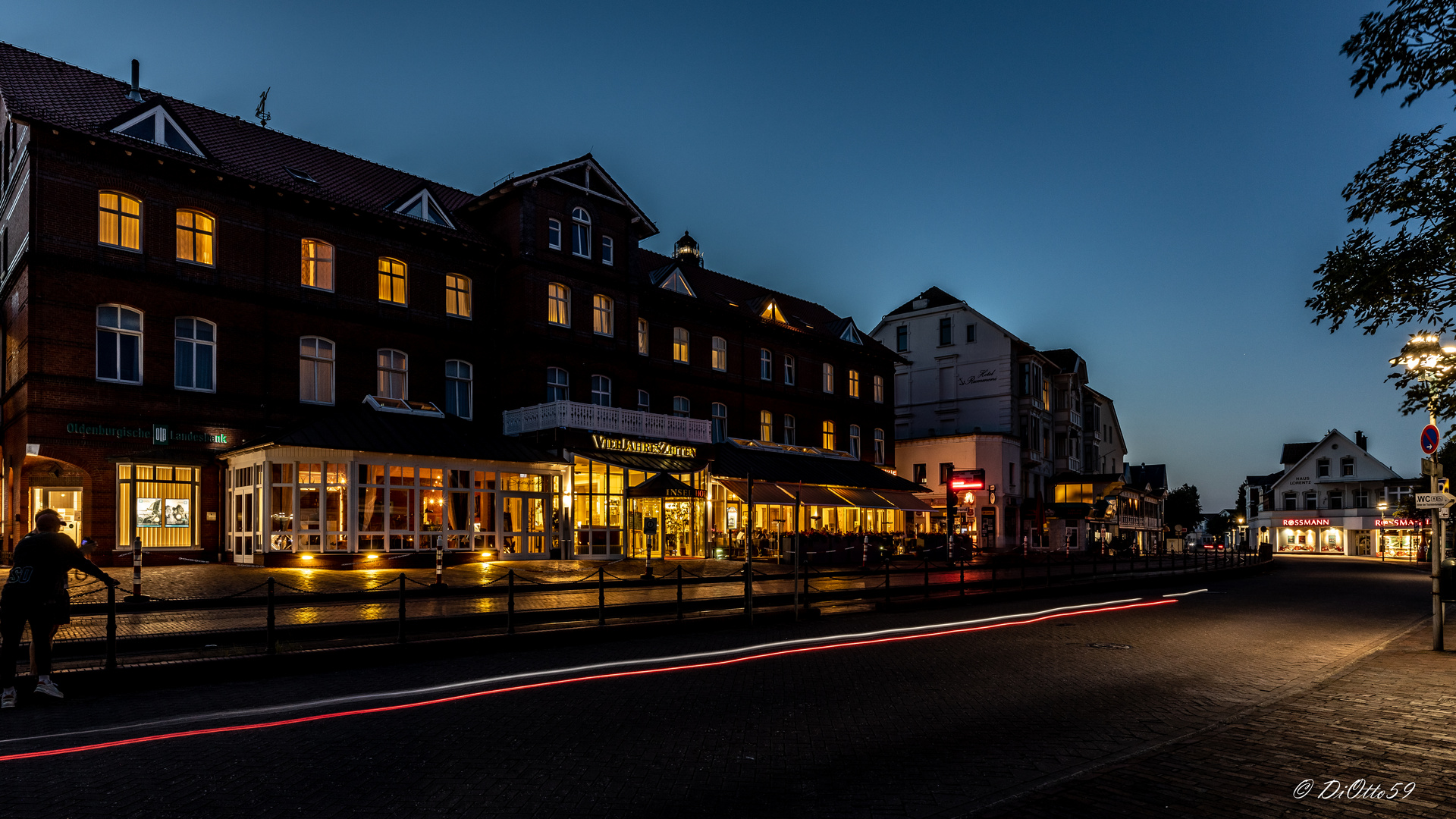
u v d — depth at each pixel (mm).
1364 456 73500
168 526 23016
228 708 8398
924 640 13516
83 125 21766
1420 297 7551
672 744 7062
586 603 16234
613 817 5352
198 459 23078
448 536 25469
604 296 32938
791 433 42719
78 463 21344
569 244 31578
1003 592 21438
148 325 22688
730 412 39594
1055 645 13055
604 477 30156
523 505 27953
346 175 28828
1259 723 7496
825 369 45125
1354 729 7262
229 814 5367
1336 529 74625
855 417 46438
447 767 6344
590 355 31734
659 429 32219
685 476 32125
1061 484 58000
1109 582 24609
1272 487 79188
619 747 6957
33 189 20984
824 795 5789
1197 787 5676
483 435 27469
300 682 9719
